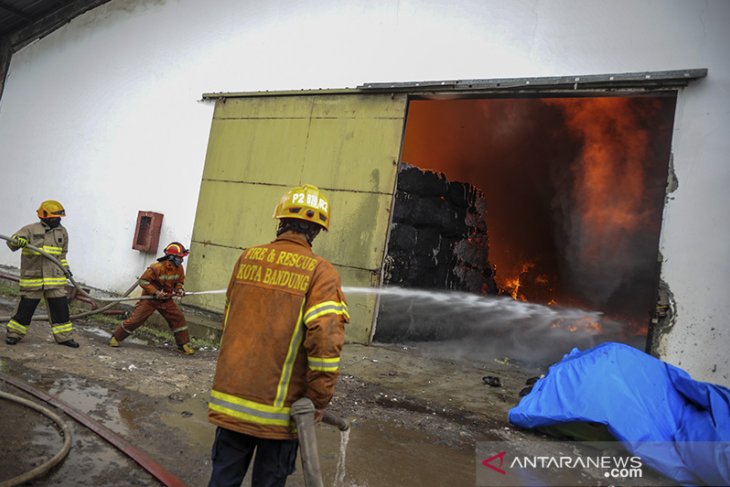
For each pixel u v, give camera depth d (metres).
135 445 3.37
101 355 5.59
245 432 2.06
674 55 5.33
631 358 3.89
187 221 8.73
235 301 2.25
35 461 2.94
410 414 4.38
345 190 7.16
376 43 7.27
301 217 2.29
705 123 5.10
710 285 4.91
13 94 12.29
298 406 2.05
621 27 5.65
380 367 5.77
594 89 5.73
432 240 7.68
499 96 6.39
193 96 9.04
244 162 8.20
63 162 10.79
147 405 4.16
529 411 4.01
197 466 3.16
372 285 6.77
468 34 6.58
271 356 2.10
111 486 2.79
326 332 2.03
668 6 5.42
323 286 2.12
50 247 5.65
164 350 6.46
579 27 5.88
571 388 3.92
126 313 8.48
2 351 5.21
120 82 10.12
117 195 9.73
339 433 3.82
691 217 5.07
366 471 3.22
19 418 3.52
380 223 6.82
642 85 5.46
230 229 8.20
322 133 7.48
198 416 4.02
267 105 8.09
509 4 6.33
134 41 10.06
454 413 4.49
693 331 4.95
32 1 11.36
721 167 4.98
